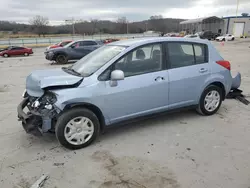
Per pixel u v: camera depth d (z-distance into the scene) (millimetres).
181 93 4047
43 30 70500
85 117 3334
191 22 66062
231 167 2871
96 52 4207
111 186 2580
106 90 3383
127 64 3568
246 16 54688
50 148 3449
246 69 10133
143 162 3023
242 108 4969
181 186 2545
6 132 4020
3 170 2922
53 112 3180
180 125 4148
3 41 43875
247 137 3660
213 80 4324
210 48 4379
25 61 17609
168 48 3906
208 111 4500
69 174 2816
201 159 3061
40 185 2607
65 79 3299
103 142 3590
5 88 7523
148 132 3904
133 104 3629
